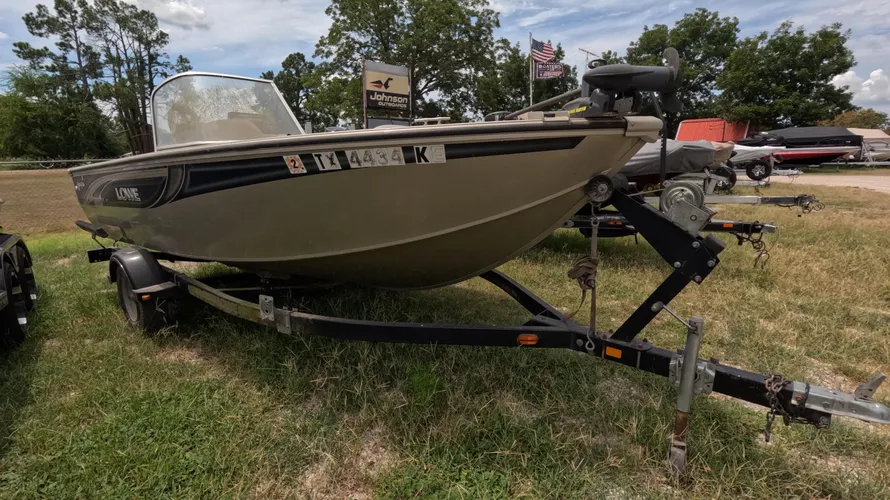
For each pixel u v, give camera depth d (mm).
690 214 2141
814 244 5988
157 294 3354
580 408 2521
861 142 22953
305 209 2674
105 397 2629
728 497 1932
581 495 1959
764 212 8594
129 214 3814
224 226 3057
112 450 2201
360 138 2334
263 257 3090
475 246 2693
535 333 2373
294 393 2658
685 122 27516
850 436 2295
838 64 28781
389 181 2424
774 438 2301
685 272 2184
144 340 3367
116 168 3676
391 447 2279
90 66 55094
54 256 6344
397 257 2811
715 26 37094
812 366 3076
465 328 2438
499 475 2078
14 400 2609
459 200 2426
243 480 2031
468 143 2244
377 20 29109
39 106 44094
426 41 28906
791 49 29234
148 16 56656
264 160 2615
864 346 3189
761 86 29750
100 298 4172
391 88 19312
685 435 2080
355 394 2609
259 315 2801
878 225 7266
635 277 4902
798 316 3727
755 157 11492
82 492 1991
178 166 3033
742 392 1995
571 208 2496
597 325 3682
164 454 2182
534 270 5113
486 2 31047
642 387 2715
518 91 34656
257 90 3965
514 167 2287
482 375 2760
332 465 2129
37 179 18750
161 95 3756
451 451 2211
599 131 2148
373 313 3635
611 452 2178
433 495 1975
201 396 2629
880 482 2029
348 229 2680
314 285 3582
